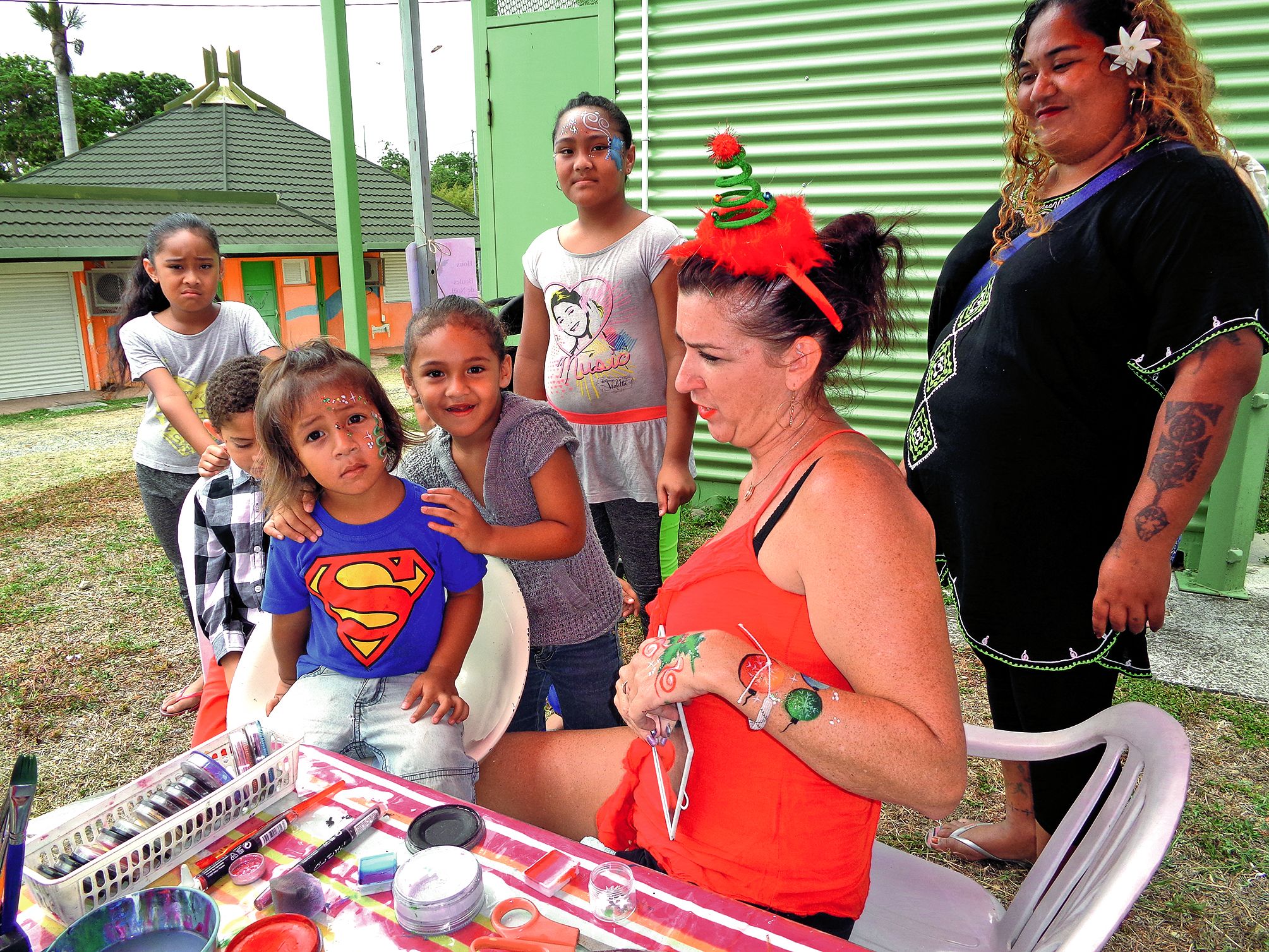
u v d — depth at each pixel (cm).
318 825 115
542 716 226
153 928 89
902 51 431
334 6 445
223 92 2366
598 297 285
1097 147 171
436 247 390
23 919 99
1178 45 161
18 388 1334
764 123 466
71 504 643
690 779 126
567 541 189
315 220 1692
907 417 465
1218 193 154
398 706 163
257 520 209
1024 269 176
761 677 103
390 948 93
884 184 450
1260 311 151
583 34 497
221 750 124
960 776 100
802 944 91
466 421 182
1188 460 155
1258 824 241
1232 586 388
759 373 117
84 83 3550
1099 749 179
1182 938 204
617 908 96
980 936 149
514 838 110
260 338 321
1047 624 183
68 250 1289
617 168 277
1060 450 175
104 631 397
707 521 498
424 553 163
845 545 103
